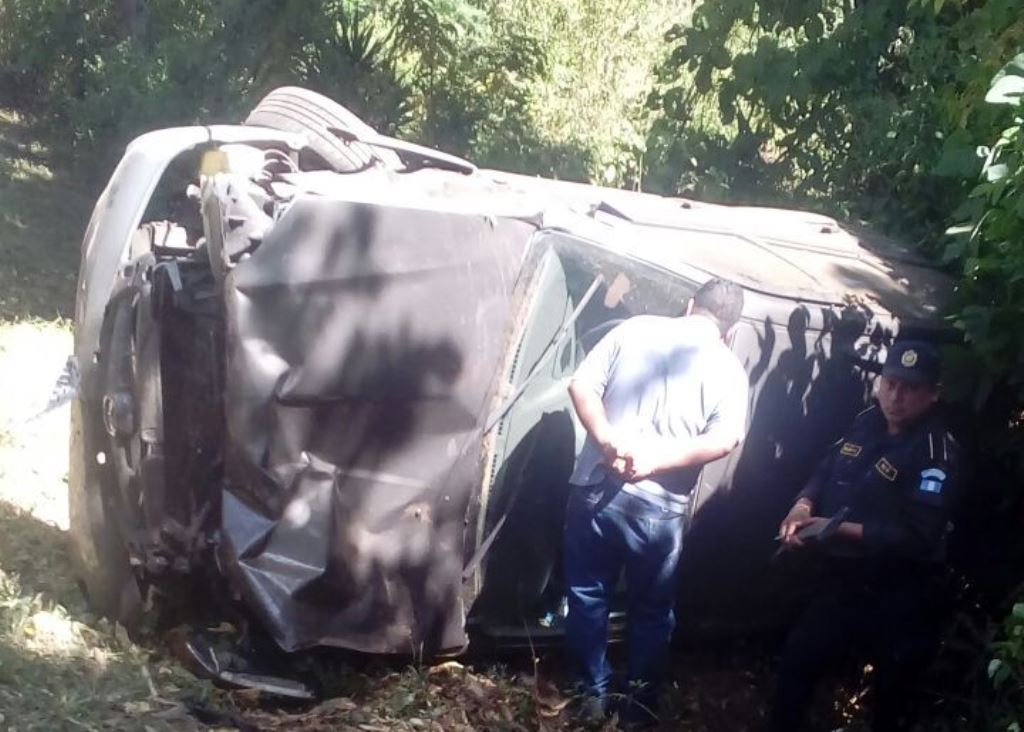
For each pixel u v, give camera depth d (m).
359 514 4.72
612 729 4.98
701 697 5.65
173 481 4.88
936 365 5.00
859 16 7.48
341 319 4.64
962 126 5.38
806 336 5.50
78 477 5.11
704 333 5.00
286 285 4.56
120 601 4.99
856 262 6.30
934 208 7.01
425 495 4.82
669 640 5.14
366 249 4.67
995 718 5.18
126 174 5.03
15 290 10.00
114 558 4.96
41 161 14.83
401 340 4.73
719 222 6.23
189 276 4.90
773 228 6.45
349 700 4.86
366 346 4.67
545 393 5.14
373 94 11.59
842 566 5.11
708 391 4.93
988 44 5.28
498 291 4.94
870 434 5.18
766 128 8.40
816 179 7.94
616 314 5.35
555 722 4.98
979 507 5.77
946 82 6.95
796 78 7.73
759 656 6.00
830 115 7.91
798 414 5.52
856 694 5.92
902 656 5.15
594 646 5.04
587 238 5.18
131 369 4.86
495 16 12.84
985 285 5.49
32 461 6.85
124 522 4.90
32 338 8.86
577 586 5.01
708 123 9.36
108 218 4.98
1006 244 4.91
